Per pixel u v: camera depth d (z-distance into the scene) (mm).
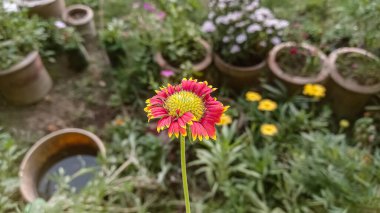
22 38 913
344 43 1040
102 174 728
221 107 387
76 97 1040
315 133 812
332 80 895
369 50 950
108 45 1023
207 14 1137
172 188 798
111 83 1079
